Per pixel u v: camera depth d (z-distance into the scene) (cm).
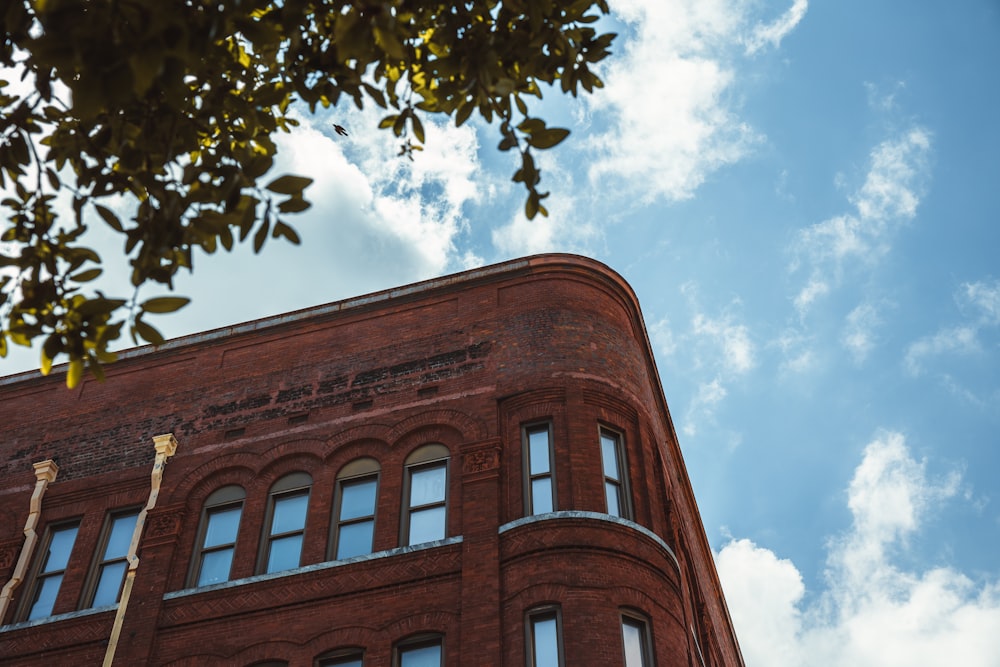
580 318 2338
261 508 2197
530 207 866
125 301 787
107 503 2330
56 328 814
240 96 958
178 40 662
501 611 1823
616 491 2084
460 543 1950
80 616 2088
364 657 1845
